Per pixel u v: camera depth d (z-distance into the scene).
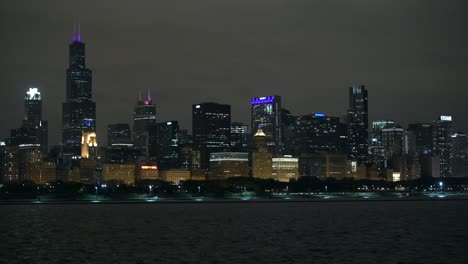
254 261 165.50
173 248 194.75
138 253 182.62
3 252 186.25
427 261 165.50
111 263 163.50
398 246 197.38
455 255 176.38
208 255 177.50
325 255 176.25
